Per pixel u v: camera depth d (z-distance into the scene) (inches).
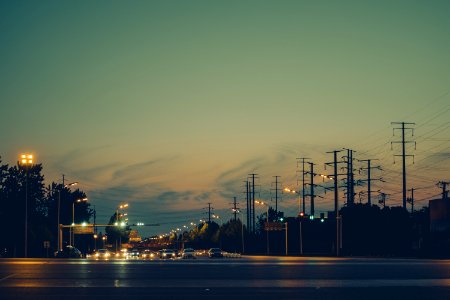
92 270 1523.1
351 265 1712.6
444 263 1800.0
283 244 5000.0
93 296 964.6
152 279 1279.5
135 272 1466.5
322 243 4633.4
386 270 1519.4
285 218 5017.2
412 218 3978.8
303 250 4726.9
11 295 976.3
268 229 4490.7
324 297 956.6
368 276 1349.7
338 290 1059.9
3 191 4758.9
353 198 4471.0
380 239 3796.8
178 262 1940.2
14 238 4298.7
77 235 6245.1
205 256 4335.6
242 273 1439.5
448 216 3161.9
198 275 1387.8
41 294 991.6
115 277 1326.3
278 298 945.5
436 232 3253.0
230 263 1872.5
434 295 983.6
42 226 4515.3
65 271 1486.2
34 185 4985.2
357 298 944.9
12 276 1337.4
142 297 954.1
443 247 3154.5
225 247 6023.6
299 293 1013.8
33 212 4909.0
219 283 1189.7
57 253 3361.2
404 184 3858.3
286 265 1737.2
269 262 1942.7
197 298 944.3
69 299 925.2
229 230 6200.8
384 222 3833.7
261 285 1147.3
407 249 3577.8
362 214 3946.9
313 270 1530.5
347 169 4483.3
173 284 1167.6
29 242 4281.5
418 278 1301.7
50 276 1343.5
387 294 996.6
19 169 4904.0
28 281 1224.2
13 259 2199.8
